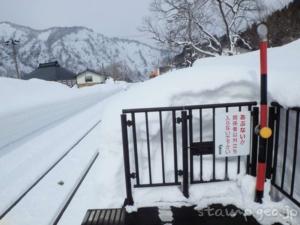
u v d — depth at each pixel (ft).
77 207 9.23
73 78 186.91
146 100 9.21
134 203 8.35
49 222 8.44
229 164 9.49
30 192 10.61
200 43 61.21
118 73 258.98
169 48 65.31
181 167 9.42
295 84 7.30
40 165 13.52
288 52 13.08
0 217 8.94
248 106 8.11
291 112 7.68
